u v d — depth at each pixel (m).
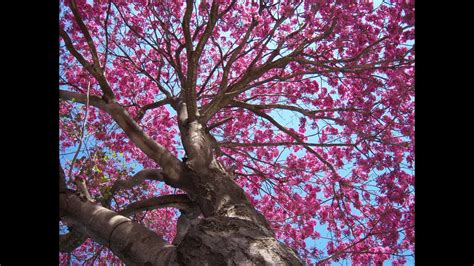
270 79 6.66
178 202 5.21
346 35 6.48
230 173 5.76
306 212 8.05
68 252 5.23
